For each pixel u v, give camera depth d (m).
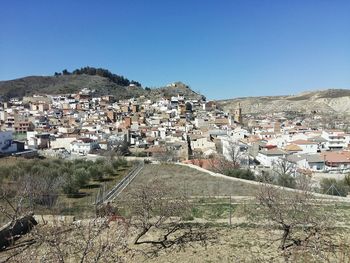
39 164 52.72
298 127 129.50
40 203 25.48
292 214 17.00
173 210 19.69
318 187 40.38
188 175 43.50
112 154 70.69
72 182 36.56
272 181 38.06
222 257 15.51
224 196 27.69
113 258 10.62
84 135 104.94
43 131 112.94
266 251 16.09
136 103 193.38
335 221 19.91
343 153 74.19
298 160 68.62
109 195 32.50
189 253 16.02
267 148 83.94
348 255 14.94
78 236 11.80
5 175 44.09
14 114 147.00
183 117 156.50
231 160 70.62
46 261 8.86
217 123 137.88
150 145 97.00
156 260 15.20
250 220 20.78
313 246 15.41
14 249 14.40
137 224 18.03
